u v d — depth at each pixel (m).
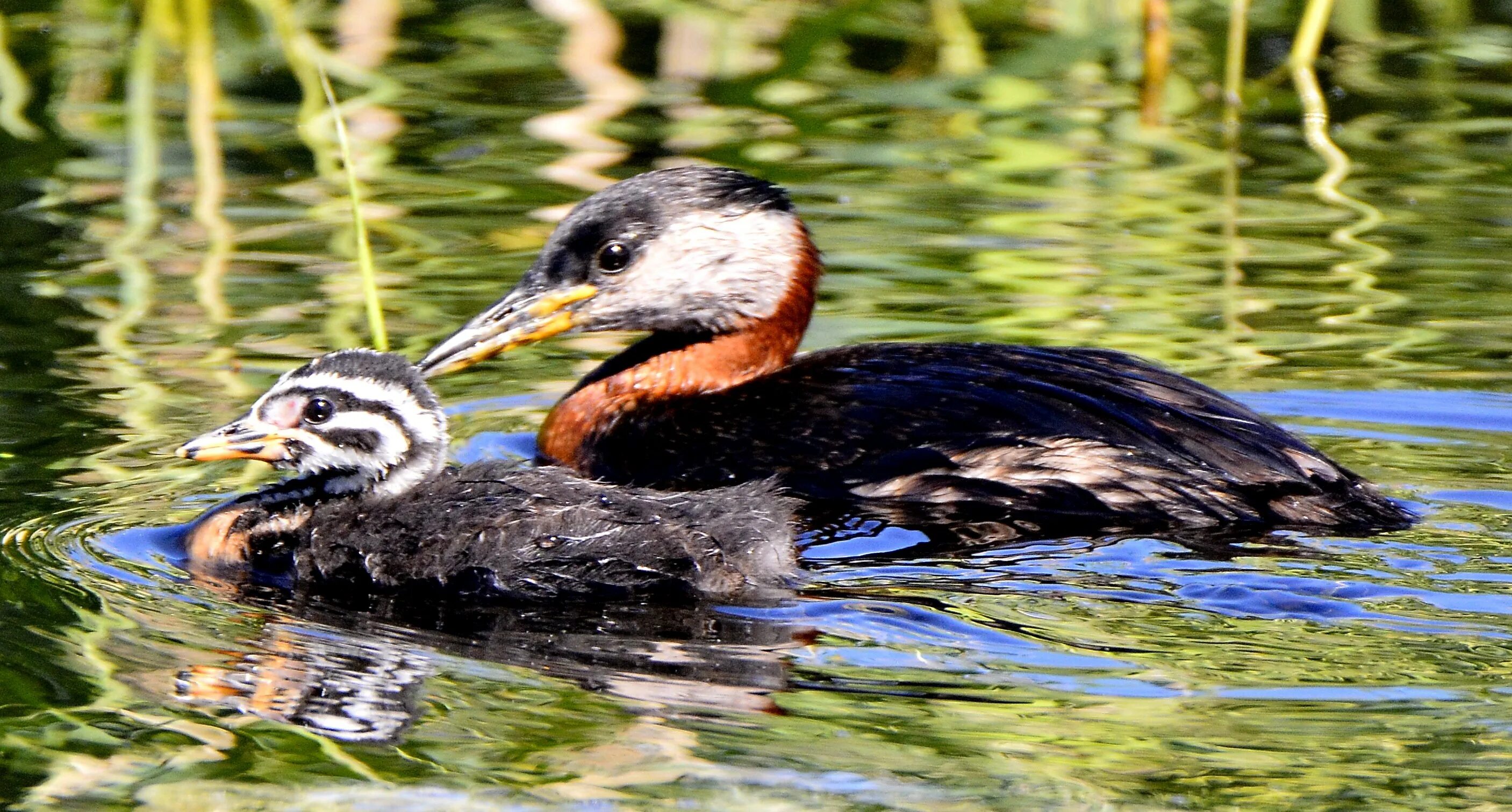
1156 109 22.64
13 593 11.28
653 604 11.27
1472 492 12.97
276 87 22.98
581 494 12.10
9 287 17.16
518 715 9.76
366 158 20.95
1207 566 11.48
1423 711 9.59
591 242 14.78
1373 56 24.34
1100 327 16.53
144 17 21.75
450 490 12.39
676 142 21.45
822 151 21.31
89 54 23.19
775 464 12.99
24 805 8.83
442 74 23.45
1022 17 24.09
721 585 11.41
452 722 9.68
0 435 13.94
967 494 12.46
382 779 9.11
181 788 9.01
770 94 23.02
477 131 21.73
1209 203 19.83
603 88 23.25
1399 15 24.91
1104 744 9.36
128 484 13.17
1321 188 20.20
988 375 13.38
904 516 12.44
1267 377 15.43
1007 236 18.83
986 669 10.15
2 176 20.00
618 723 9.66
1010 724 9.57
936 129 22.23
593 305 14.80
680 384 14.46
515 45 24.42
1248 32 24.20
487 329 14.84
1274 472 12.44
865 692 9.95
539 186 20.11
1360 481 12.81
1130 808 8.79
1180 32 24.36
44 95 22.17
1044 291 17.41
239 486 13.30
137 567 11.83
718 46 23.59
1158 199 19.92
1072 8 24.02
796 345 14.91
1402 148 21.39
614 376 14.41
